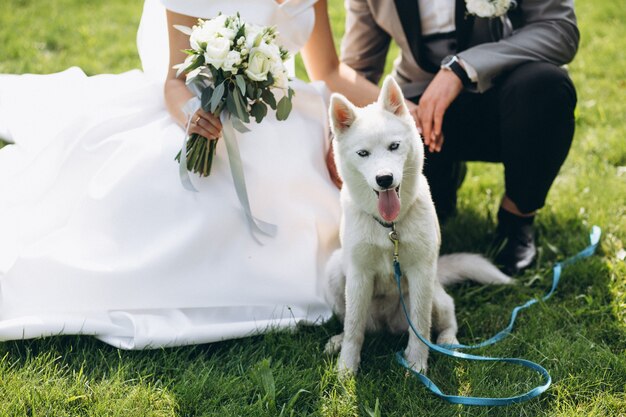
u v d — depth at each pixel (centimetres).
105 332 295
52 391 262
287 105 299
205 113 293
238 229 310
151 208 305
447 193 395
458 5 346
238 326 301
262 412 256
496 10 330
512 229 371
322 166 342
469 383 277
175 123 324
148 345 290
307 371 279
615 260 353
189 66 284
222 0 319
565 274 344
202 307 308
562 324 315
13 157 359
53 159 330
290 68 379
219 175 313
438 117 333
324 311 324
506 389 271
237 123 293
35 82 380
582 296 330
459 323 323
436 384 279
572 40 348
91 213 306
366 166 260
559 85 330
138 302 301
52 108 365
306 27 342
